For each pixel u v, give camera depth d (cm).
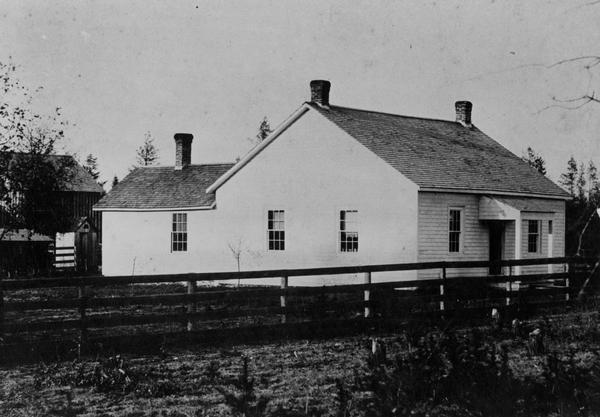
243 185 2903
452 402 748
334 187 2614
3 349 1142
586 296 1845
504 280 1700
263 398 711
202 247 3039
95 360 1162
